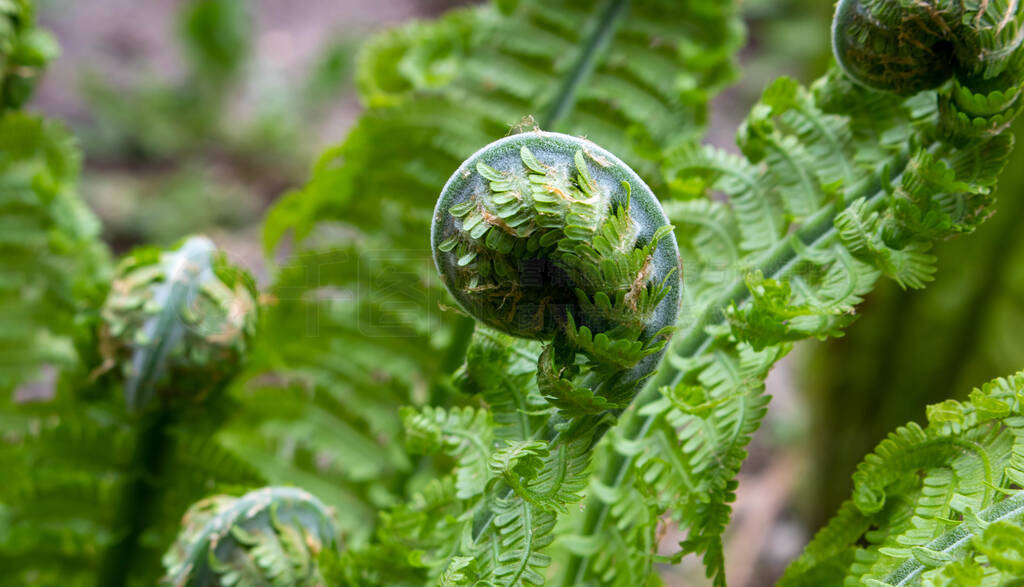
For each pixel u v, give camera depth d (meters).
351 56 1.66
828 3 1.08
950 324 0.81
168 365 0.47
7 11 0.50
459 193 0.36
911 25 0.38
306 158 1.60
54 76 1.68
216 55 1.62
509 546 0.39
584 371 0.38
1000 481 0.39
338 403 0.55
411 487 0.54
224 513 0.44
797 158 0.43
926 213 0.39
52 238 0.54
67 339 0.56
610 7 0.53
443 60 0.55
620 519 0.44
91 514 0.51
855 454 0.87
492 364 0.41
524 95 0.54
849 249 0.40
